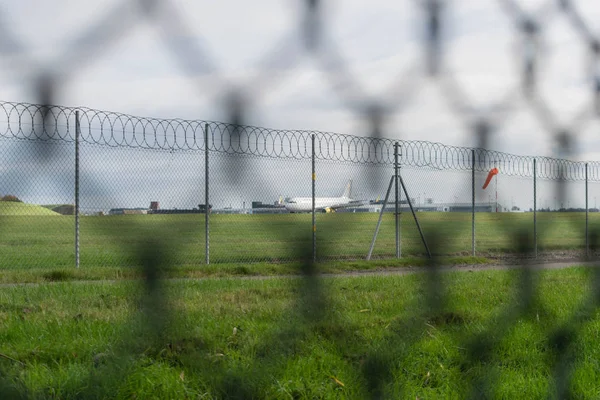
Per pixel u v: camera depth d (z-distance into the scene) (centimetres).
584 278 2889
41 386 1001
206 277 3170
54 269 3262
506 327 1566
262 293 2156
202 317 1565
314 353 1274
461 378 1245
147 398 1028
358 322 1553
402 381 1209
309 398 1106
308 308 1479
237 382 1088
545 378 1291
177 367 1136
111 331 1382
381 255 4850
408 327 1505
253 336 1358
